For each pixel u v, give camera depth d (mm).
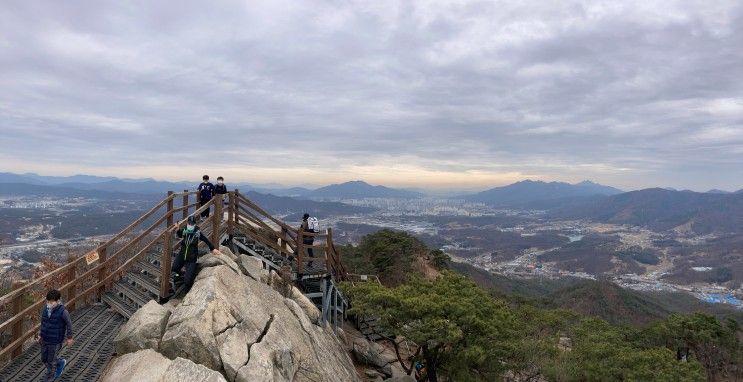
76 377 7402
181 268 11305
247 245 16250
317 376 9062
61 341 7250
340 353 12156
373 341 19359
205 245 13023
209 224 15852
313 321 12578
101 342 8758
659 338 31516
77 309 10555
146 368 7070
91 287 10914
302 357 9141
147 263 12547
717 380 29656
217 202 12727
